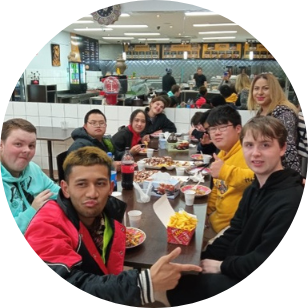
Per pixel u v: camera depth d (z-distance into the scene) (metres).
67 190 1.14
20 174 1.64
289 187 1.22
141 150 2.70
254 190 1.41
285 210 1.17
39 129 3.81
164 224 1.37
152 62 5.59
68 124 3.91
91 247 1.17
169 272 1.05
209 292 1.34
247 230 1.31
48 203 1.14
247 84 3.42
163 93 4.02
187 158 2.52
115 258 1.17
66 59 6.39
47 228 1.06
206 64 5.30
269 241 1.19
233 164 1.67
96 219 1.25
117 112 3.74
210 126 1.73
